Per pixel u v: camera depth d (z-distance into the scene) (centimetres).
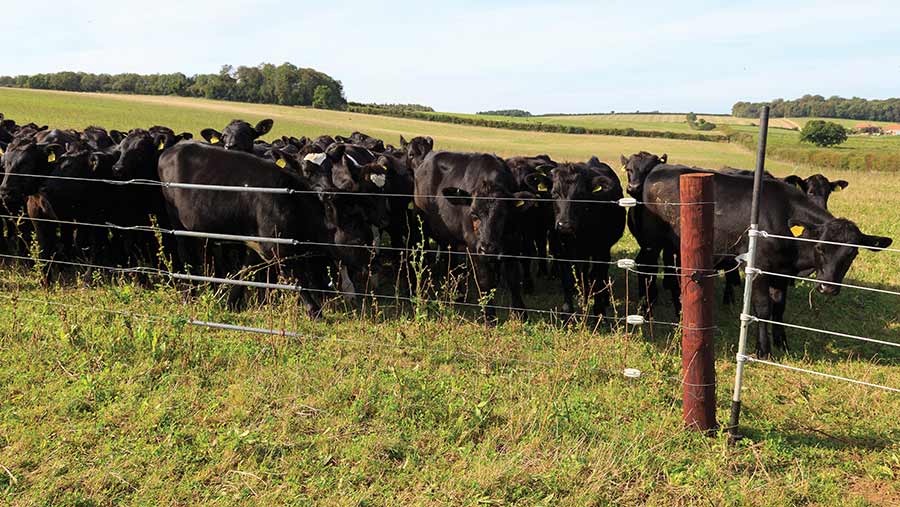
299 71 10375
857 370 752
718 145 7650
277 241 787
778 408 632
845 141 7062
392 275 1149
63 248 1159
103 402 593
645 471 504
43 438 536
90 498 465
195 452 522
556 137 8000
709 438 552
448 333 776
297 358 698
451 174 1014
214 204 916
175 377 643
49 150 1004
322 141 1534
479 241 881
